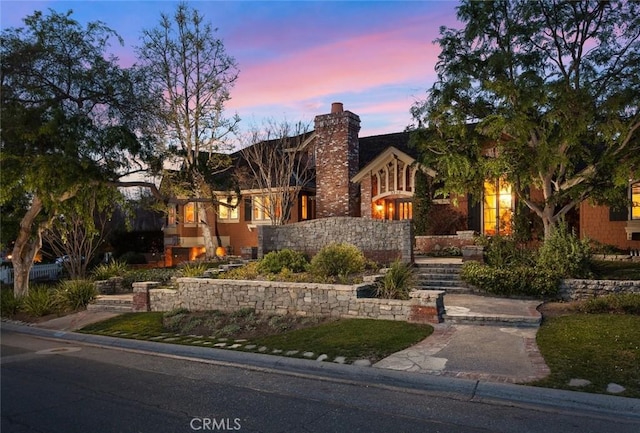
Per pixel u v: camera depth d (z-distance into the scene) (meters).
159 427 5.48
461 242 18.66
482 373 6.94
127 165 16.03
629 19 12.62
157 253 30.20
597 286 11.73
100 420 5.74
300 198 26.03
